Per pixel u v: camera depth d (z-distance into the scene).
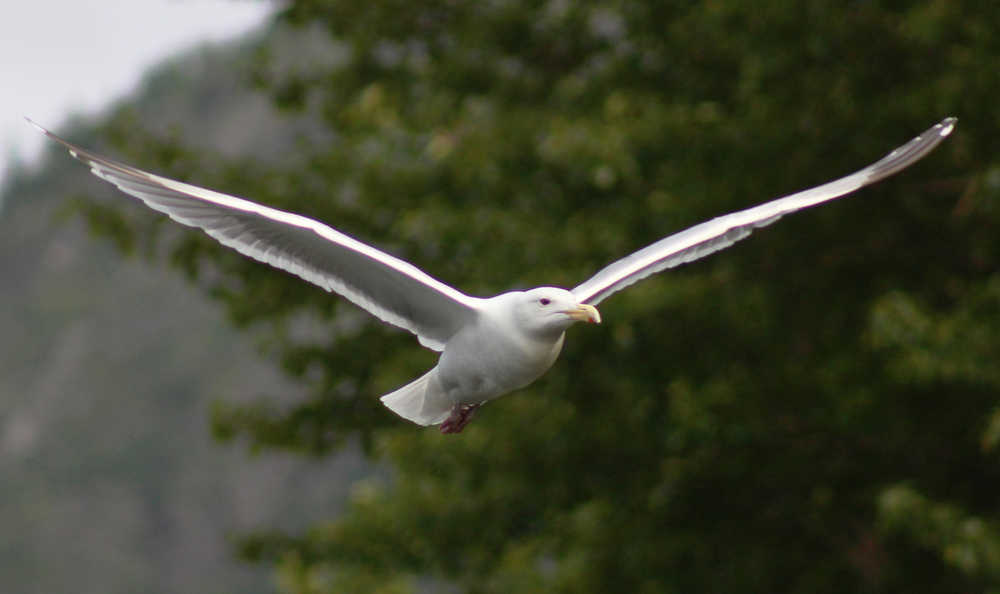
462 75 18.55
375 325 18.48
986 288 13.08
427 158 17.56
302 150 19.19
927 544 12.87
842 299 14.88
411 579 16.83
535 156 16.11
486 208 15.84
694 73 16.61
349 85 19.45
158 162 18.86
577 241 14.72
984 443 12.36
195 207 7.77
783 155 14.51
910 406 14.20
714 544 14.76
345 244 7.62
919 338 12.58
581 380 14.57
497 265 15.02
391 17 19.19
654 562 14.56
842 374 13.91
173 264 18.84
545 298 7.88
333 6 19.22
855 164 14.50
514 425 14.59
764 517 15.05
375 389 17.08
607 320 13.73
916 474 14.56
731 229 8.59
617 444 14.67
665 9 17.16
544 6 18.64
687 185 14.43
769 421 14.30
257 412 19.00
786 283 14.95
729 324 14.05
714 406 13.93
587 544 14.89
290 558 16.98
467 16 19.02
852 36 14.35
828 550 15.03
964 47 13.79
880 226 14.84
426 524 16.20
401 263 7.78
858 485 14.80
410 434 15.53
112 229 18.89
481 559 16.25
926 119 13.92
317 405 18.58
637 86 17.14
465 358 8.02
